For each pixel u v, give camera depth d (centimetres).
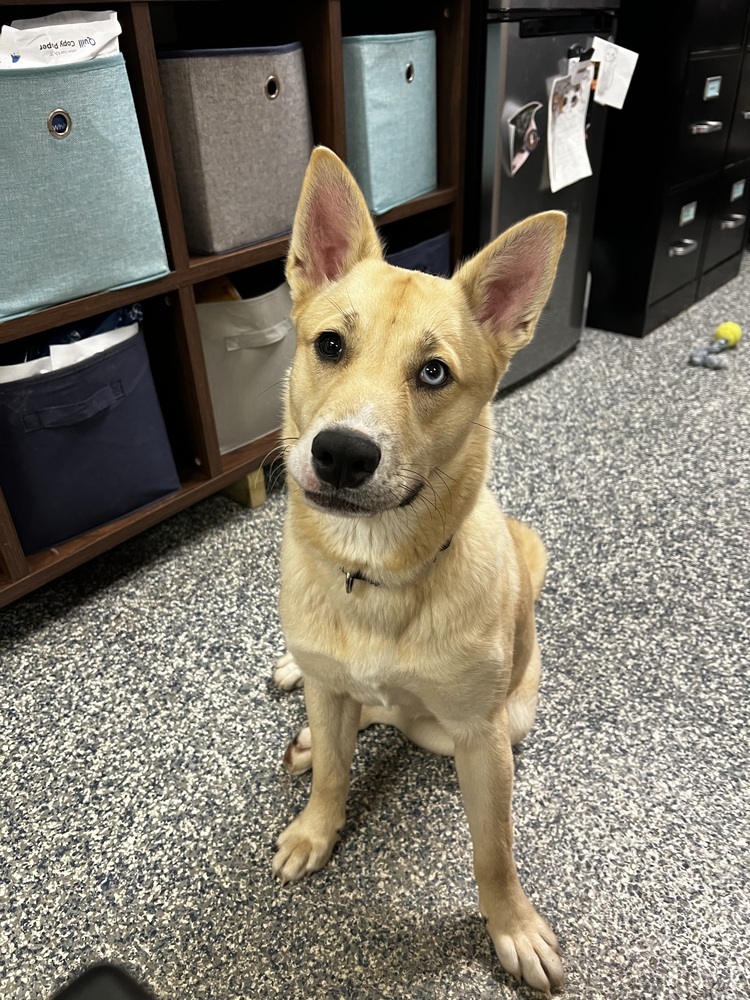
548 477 226
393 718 138
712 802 131
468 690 101
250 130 175
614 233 310
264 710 149
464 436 101
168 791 133
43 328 150
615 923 112
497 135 231
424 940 110
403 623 100
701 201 324
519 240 99
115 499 178
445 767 139
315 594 105
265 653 162
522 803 131
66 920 113
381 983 105
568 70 241
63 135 140
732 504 213
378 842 124
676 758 139
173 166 164
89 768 137
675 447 241
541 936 106
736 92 314
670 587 182
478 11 216
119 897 116
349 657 103
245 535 202
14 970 106
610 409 264
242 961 107
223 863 121
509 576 111
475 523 107
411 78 211
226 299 187
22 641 166
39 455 159
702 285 359
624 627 170
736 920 113
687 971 106
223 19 210
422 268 236
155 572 188
